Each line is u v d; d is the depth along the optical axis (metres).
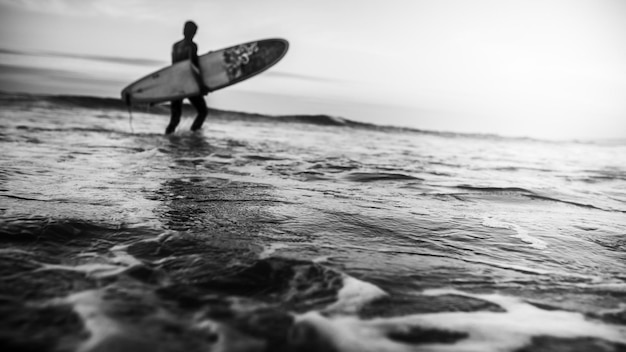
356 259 1.88
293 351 1.14
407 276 1.72
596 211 3.49
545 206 3.56
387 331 1.27
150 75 7.78
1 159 4.28
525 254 2.14
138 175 3.87
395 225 2.58
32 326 1.17
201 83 7.72
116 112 15.09
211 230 2.22
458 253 2.09
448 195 3.79
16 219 2.12
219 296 1.45
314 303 1.43
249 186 3.64
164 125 10.78
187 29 7.74
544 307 1.49
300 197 3.29
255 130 11.86
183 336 1.18
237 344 1.16
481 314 1.41
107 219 2.29
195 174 4.12
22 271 1.55
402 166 5.87
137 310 1.31
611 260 2.12
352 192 3.68
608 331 1.32
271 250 1.93
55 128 8.22
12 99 15.27
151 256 1.79
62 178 3.48
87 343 1.11
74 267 1.63
